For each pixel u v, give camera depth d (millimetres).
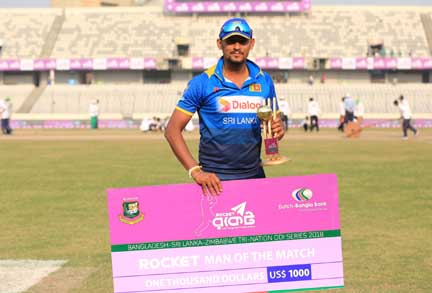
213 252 4535
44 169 17188
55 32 77625
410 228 8859
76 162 19266
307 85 68438
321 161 18734
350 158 19828
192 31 77000
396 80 72250
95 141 31703
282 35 75438
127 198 4480
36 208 10797
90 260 7254
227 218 4520
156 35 76375
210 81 4789
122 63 69812
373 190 12523
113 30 77625
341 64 69062
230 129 4809
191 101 4809
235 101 4789
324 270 4598
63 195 12297
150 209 4488
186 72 73312
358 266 6855
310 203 4566
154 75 73688
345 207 10578
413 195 11867
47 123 61875
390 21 78250
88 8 81000
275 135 4852
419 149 24094
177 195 4496
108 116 62594
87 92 68062
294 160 19047
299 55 72125
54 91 68562
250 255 4551
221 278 4547
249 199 4527
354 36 75438
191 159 4695
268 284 4574
